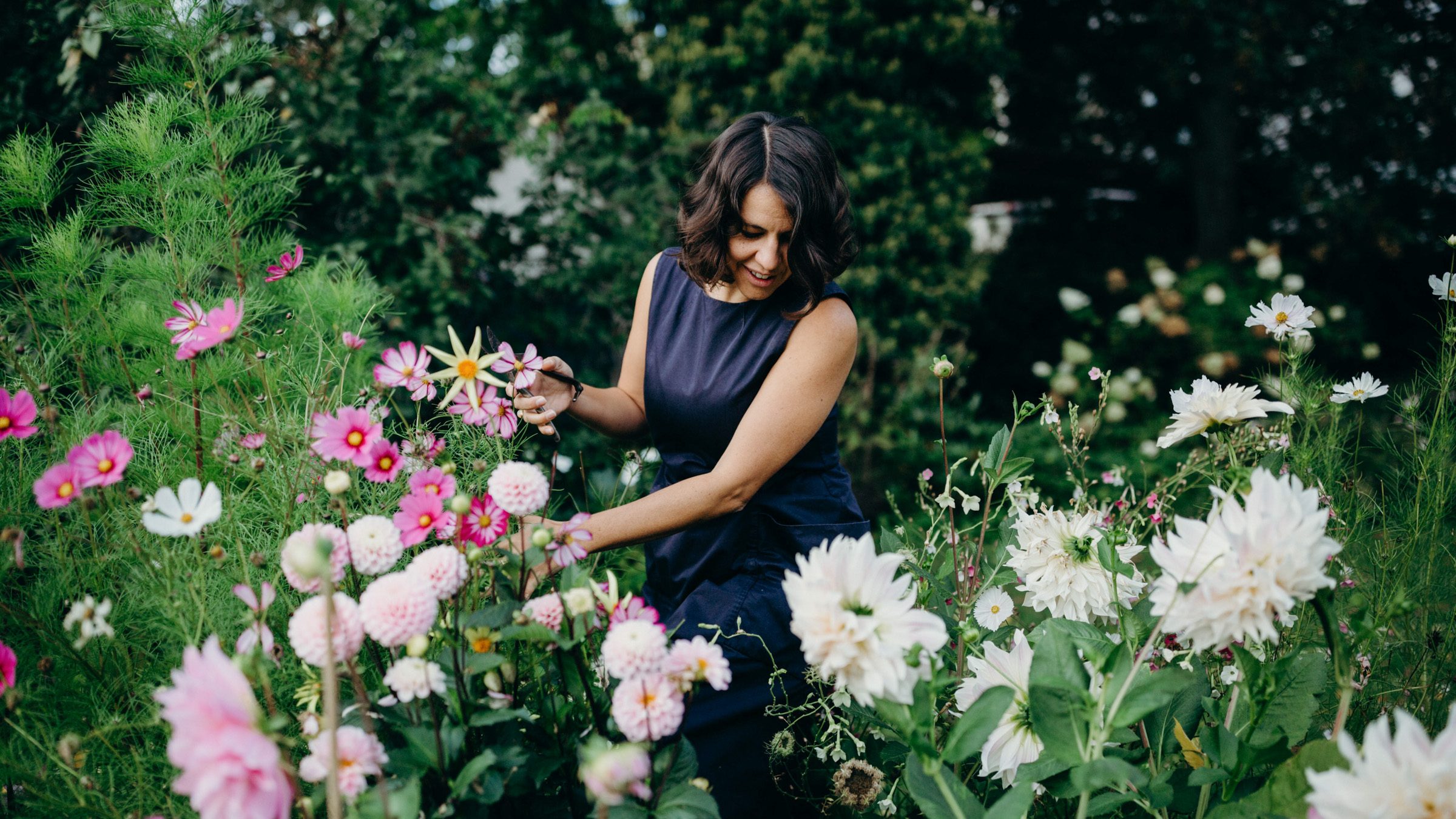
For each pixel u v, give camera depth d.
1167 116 7.28
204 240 1.69
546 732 1.03
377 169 3.31
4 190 1.53
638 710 0.87
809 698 1.33
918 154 5.29
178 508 0.96
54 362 1.47
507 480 0.96
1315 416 1.72
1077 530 1.27
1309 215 7.18
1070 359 5.23
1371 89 6.48
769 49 5.12
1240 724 1.13
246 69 2.79
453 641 0.96
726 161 1.28
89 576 1.19
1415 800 0.71
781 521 1.38
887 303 5.03
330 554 0.79
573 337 3.88
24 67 2.45
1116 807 1.07
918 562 1.64
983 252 6.90
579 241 3.95
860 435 4.79
